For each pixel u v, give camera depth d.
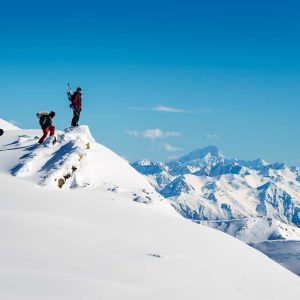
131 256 16.62
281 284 17.41
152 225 21.91
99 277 13.97
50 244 16.39
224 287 15.28
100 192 28.23
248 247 23.03
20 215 19.11
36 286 12.38
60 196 24.50
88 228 19.23
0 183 25.48
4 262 14.02
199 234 22.06
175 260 17.09
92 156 32.81
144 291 13.49
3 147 33.38
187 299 13.45
